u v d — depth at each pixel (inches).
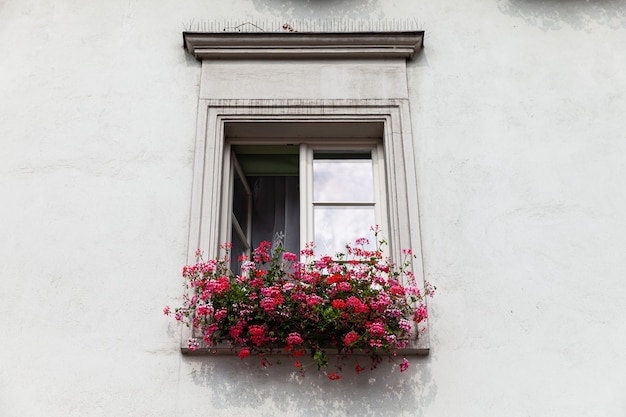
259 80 196.7
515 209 181.3
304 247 185.8
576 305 169.9
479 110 194.5
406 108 193.3
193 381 158.6
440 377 160.2
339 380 159.0
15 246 174.2
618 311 169.6
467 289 170.9
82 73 197.9
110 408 156.3
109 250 173.9
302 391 157.8
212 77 196.7
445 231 177.8
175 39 204.2
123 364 160.6
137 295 168.6
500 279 172.6
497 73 200.4
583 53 204.1
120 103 193.5
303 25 207.5
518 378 161.0
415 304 166.2
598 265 175.2
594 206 182.5
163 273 171.0
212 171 183.5
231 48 199.6
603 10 211.2
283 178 203.9
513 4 211.3
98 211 178.9
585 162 188.2
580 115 194.7
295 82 196.7
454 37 206.1
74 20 206.4
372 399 157.2
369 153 201.8
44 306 167.3
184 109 193.0
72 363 160.9
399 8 210.4
